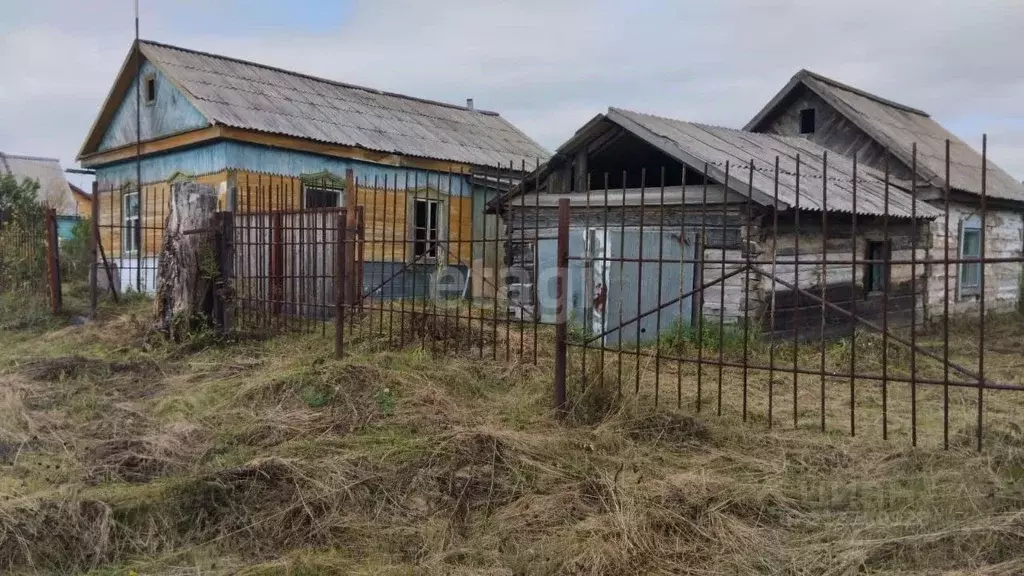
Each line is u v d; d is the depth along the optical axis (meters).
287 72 15.25
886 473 4.20
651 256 9.34
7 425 4.96
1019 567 3.12
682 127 11.52
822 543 3.49
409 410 5.28
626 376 6.48
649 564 3.39
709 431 4.92
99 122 14.37
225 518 3.81
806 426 5.25
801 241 9.81
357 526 3.76
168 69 12.46
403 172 13.67
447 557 3.52
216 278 7.79
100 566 3.47
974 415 5.63
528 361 6.59
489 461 4.36
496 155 15.97
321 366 6.13
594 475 4.21
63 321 9.77
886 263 4.25
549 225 11.30
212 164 11.80
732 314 9.37
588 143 11.22
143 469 4.34
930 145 16.66
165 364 6.92
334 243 7.08
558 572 3.37
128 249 13.78
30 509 3.67
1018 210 16.75
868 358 8.52
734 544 3.51
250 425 5.02
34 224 11.37
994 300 15.81
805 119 16.95
